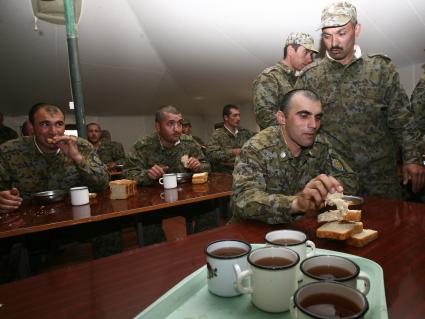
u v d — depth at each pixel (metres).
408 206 1.17
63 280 0.72
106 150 5.02
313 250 0.71
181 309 0.57
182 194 1.78
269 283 0.52
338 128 1.66
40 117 1.83
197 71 4.86
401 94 1.57
